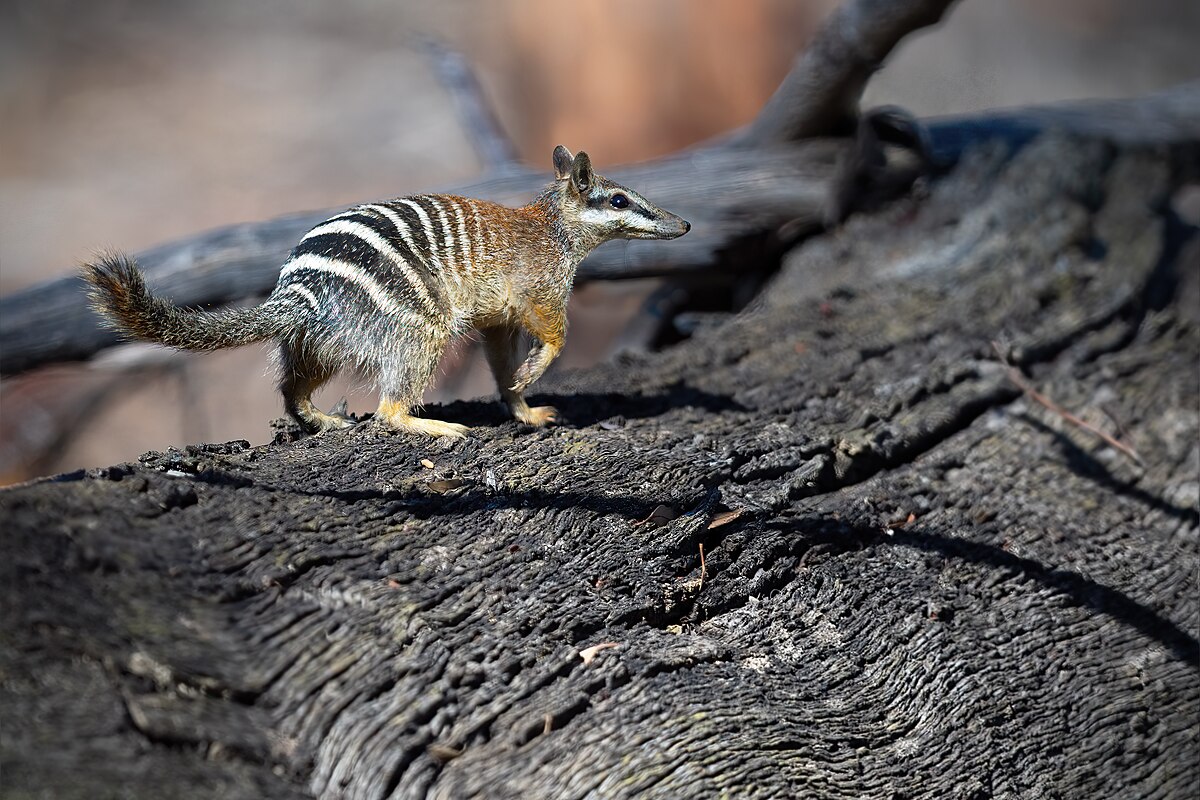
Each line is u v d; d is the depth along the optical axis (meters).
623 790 6.20
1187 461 11.00
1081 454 10.95
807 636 8.08
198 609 6.61
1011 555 9.37
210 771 5.85
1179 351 12.67
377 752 6.14
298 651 6.55
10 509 6.80
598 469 8.97
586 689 6.75
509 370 10.07
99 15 40.28
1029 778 7.60
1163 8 37.81
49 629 6.12
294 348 8.98
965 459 10.60
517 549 7.76
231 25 40.34
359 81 36.81
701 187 15.61
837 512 9.30
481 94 19.56
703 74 23.92
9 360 13.99
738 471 9.42
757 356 12.10
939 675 8.02
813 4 24.30
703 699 6.91
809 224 16.14
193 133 34.00
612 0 23.75
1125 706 8.27
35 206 29.97
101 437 20.70
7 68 36.59
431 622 6.86
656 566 8.03
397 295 8.84
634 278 15.37
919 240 14.91
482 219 9.35
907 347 12.23
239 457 8.45
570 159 10.19
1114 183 15.91
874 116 15.91
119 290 8.00
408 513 7.92
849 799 6.73
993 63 35.00
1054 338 12.52
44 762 5.53
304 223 14.66
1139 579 9.50
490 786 6.09
